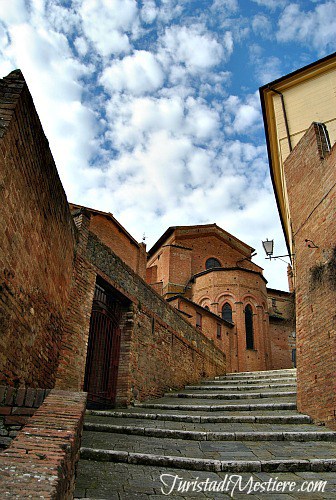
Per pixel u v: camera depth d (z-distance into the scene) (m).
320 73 15.02
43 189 6.42
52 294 7.76
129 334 12.23
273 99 15.92
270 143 17.05
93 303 11.27
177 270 36.62
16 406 5.68
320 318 9.19
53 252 7.53
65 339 8.85
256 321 31.89
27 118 5.31
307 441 7.60
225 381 17.08
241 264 40.50
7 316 5.33
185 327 17.70
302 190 11.26
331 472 5.97
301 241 10.92
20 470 3.13
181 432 7.74
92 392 10.96
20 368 6.07
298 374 10.11
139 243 26.31
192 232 39.75
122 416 9.56
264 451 6.77
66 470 3.54
